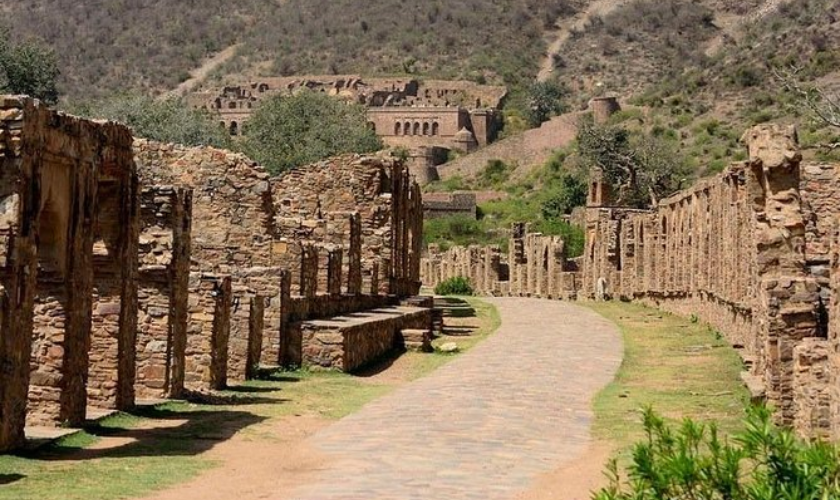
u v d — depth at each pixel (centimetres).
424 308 4778
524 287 9412
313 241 4297
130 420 2322
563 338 4562
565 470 1878
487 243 12456
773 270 2636
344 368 3334
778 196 2636
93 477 1742
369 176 4941
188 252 2716
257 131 8756
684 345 4222
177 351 2661
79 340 2173
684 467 1080
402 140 19738
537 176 15450
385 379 3275
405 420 2417
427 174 17000
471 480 1778
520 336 4662
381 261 4984
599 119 16038
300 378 3189
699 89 14312
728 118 12938
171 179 3794
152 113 7850
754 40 14988
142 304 2614
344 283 4347
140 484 1703
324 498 1625
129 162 2373
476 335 4797
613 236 7650
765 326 2450
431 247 11688
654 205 8206
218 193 3775
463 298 7875
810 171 3731
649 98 15712
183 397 2661
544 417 2478
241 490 1683
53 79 8606
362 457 1978
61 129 2052
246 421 2386
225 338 2923
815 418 2008
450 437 2200
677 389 2989
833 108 6906
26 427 2108
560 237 8869
